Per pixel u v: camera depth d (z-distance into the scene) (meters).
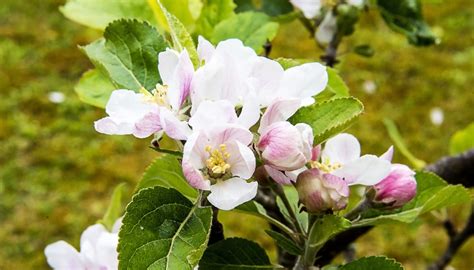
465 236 0.95
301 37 2.76
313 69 0.52
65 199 2.18
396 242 2.03
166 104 0.52
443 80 2.62
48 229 2.09
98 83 0.66
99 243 0.58
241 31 0.67
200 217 0.51
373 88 1.78
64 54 2.72
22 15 2.90
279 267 0.58
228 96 0.50
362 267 0.55
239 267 0.58
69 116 2.46
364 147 2.33
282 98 0.50
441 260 0.96
